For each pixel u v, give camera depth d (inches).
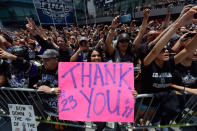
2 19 795.4
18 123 71.7
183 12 48.1
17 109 69.4
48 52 57.6
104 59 83.9
